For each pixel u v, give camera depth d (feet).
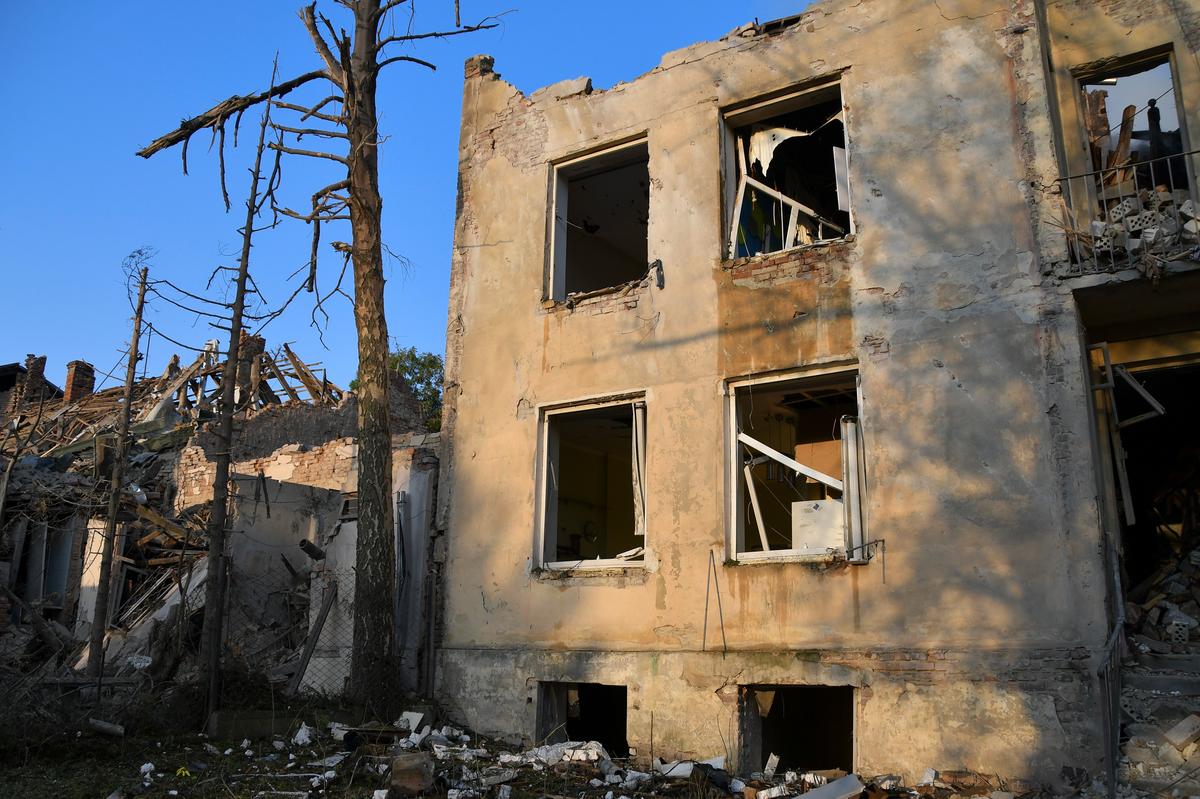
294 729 31.76
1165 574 30.71
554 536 35.78
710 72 35.17
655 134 36.01
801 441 38.04
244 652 41.27
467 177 41.22
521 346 37.40
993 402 26.99
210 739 30.19
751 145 34.99
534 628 33.86
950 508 26.94
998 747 24.58
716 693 29.27
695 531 31.19
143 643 45.50
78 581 60.29
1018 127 28.35
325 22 36.52
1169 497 33.73
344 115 38.63
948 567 26.55
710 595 30.32
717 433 31.63
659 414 33.06
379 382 36.73
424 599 37.32
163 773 26.08
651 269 34.60
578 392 35.27
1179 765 21.74
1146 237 25.75
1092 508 24.91
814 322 30.66
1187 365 28.81
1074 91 29.78
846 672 27.30
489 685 34.17
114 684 32.12
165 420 77.77
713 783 26.20
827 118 35.09
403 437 47.06
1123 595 27.84
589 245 46.65
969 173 28.86
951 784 24.64
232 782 25.35
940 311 28.43
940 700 25.68
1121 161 29.19
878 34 31.55
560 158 38.55
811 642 28.14
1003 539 25.94
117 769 26.45
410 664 36.83
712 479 31.32
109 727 28.68
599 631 32.32
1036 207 27.55
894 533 27.58
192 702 31.60
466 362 38.83
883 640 27.02
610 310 35.40
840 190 32.07
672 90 36.01
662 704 30.19
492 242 39.60
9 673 31.50
